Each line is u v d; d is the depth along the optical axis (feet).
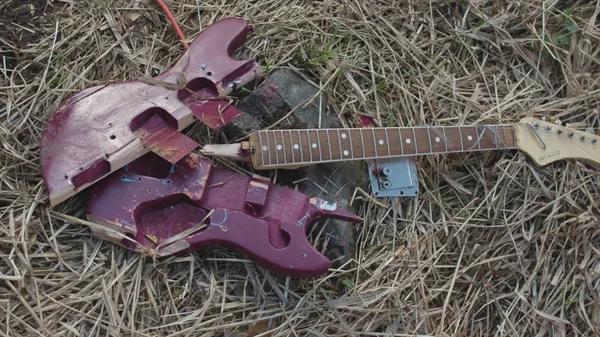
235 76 5.78
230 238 5.41
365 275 5.69
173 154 5.44
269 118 5.82
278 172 5.78
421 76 6.18
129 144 5.41
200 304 5.48
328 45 6.16
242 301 5.51
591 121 6.23
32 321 5.28
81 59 5.90
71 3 6.03
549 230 5.91
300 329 5.50
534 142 6.00
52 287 5.35
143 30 6.07
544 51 6.36
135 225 5.36
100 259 5.44
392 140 5.78
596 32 6.38
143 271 5.46
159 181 5.45
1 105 5.67
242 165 5.75
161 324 5.40
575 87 6.27
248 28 5.96
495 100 6.23
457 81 6.27
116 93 5.56
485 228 5.90
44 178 5.31
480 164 6.02
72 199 5.50
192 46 5.82
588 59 6.35
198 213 5.54
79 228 5.47
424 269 5.77
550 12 6.44
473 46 6.37
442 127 5.88
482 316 5.79
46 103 5.72
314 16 6.26
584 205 6.00
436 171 5.98
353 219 5.57
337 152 5.69
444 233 5.87
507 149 6.03
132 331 5.32
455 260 5.84
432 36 6.34
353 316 5.58
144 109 5.50
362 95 6.02
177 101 5.57
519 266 5.84
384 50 6.23
